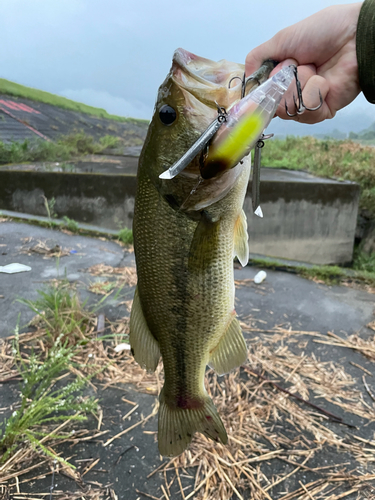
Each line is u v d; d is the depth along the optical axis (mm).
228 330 393
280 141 3270
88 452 526
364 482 496
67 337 686
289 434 573
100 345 756
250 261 1283
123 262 1225
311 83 372
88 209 1743
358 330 875
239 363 395
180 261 346
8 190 1759
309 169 2373
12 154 2473
